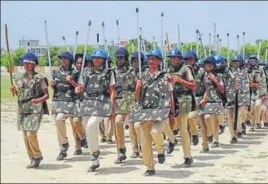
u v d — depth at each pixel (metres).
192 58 11.43
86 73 9.89
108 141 13.36
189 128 11.83
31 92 9.49
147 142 9.00
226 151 12.08
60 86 10.82
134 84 10.47
